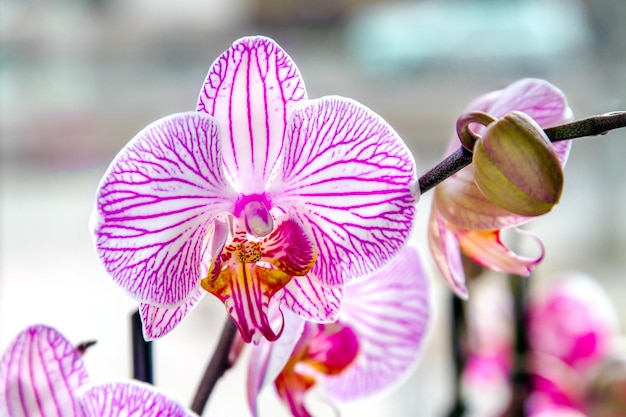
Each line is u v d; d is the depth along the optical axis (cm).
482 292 53
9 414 34
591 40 137
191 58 258
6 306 128
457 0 225
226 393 93
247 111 35
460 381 47
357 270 36
